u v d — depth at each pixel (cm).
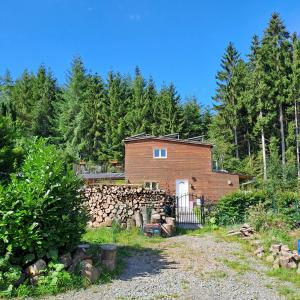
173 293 752
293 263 969
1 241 759
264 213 1509
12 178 817
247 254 1130
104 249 885
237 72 5028
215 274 909
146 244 1245
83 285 765
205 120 5859
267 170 3647
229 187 3005
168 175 2972
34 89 6088
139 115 5353
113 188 1581
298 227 1488
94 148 5219
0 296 688
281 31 4800
